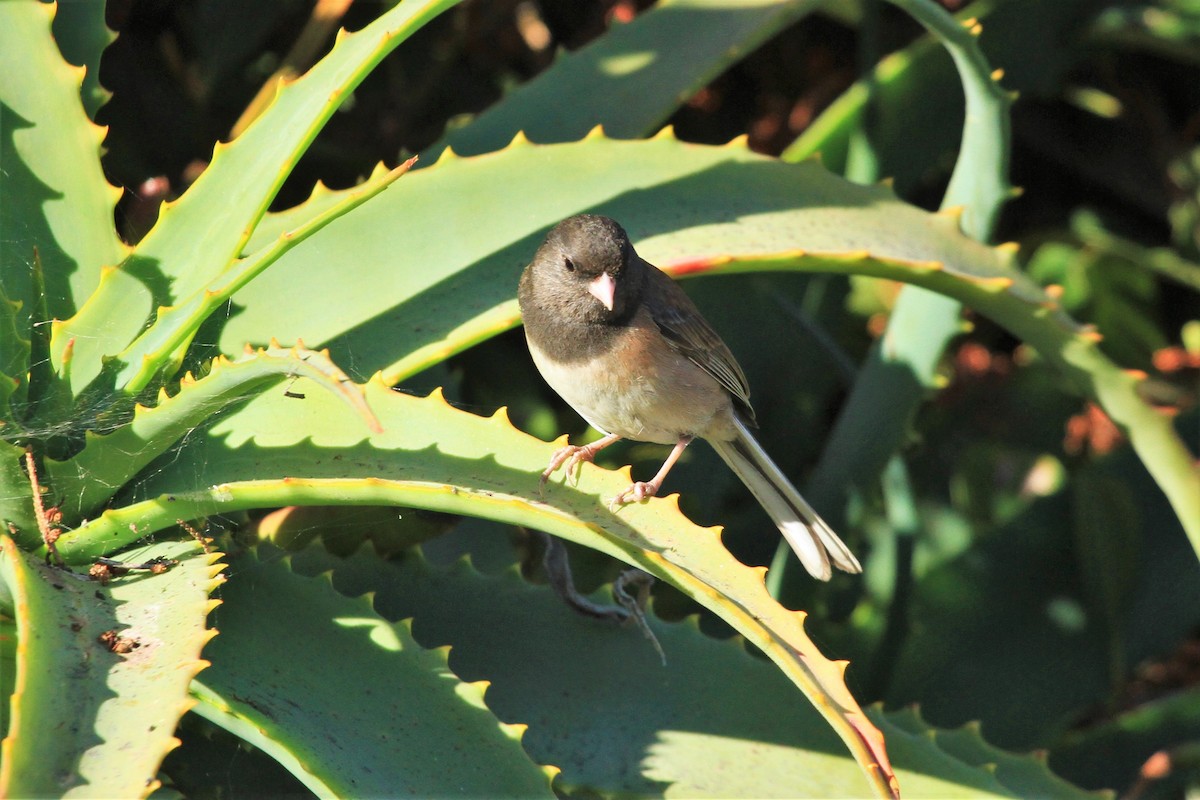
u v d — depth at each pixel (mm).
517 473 5039
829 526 5195
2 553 5035
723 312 5266
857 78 5355
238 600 5070
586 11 5371
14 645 5043
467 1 5324
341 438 5055
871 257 5090
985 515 5316
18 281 5090
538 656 5121
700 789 5094
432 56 5328
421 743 5047
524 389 5277
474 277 5109
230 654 5059
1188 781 5184
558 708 5109
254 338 5094
